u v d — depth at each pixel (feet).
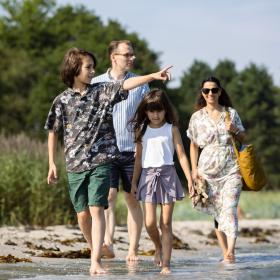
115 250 70.59
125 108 62.69
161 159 53.62
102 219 51.72
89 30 435.12
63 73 52.60
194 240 86.58
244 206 171.94
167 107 53.83
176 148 54.24
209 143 62.34
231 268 54.34
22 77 407.23
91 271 50.78
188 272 51.65
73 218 101.40
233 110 62.44
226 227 61.00
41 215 98.89
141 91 63.21
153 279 47.09
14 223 97.60
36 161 104.99
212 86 61.67
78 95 52.49
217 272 51.21
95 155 51.75
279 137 574.56
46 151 107.65
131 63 64.54
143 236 80.18
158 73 50.62
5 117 398.83
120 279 47.14
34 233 80.07
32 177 101.45
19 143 110.01
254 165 61.16
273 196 209.97
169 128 54.08
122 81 51.96
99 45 377.91
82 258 63.10
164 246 52.37
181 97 394.32
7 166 101.55
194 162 63.26
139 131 54.24
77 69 52.11
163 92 54.08
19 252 64.39
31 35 440.04
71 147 52.21
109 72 65.31
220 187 62.18
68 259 61.67
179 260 62.85
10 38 444.14
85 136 51.93
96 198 51.37
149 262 60.54
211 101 62.03
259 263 58.75
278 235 100.27
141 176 54.34
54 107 53.26
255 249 76.43
